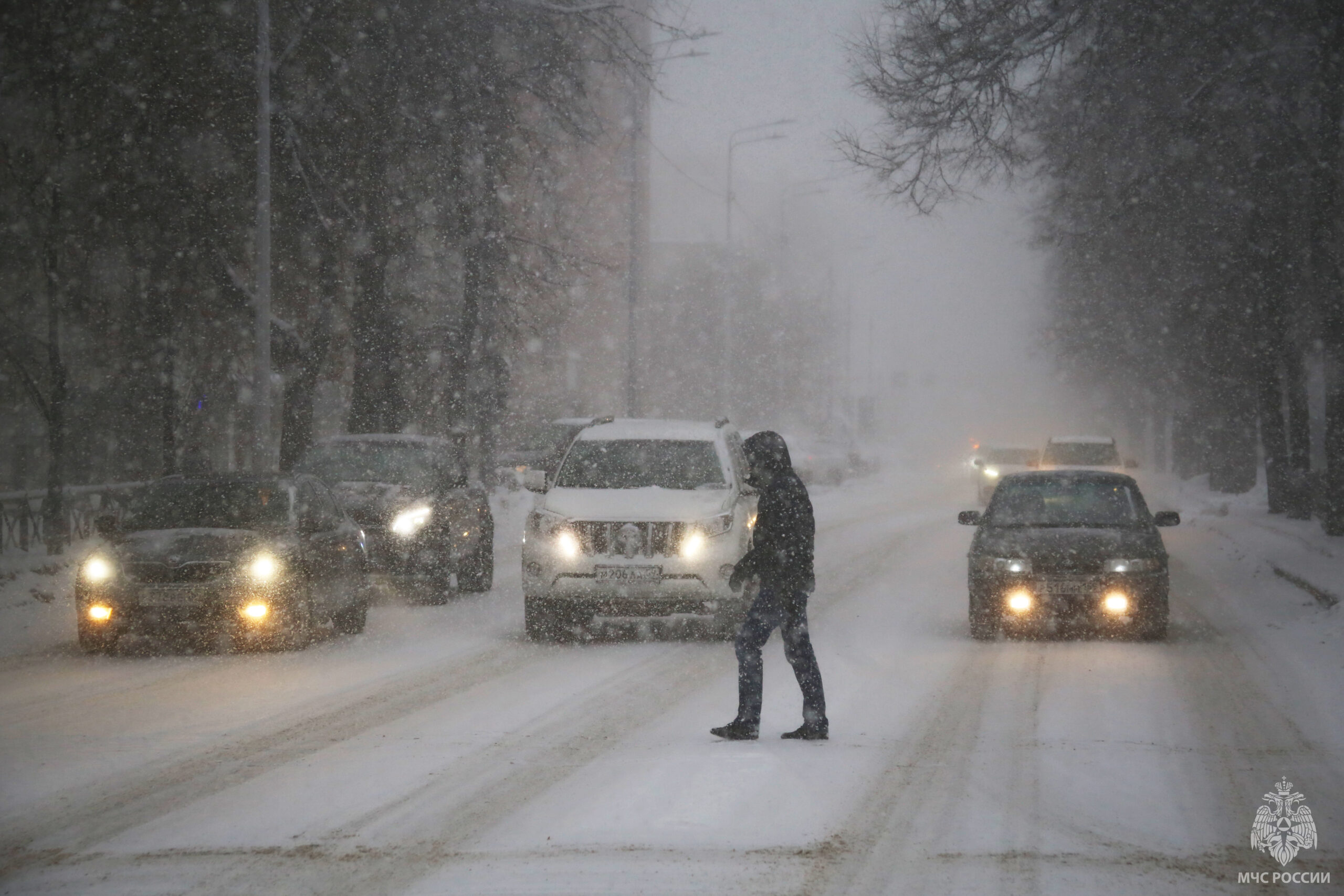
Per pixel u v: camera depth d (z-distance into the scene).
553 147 87.50
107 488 63.78
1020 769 23.78
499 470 108.62
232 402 83.88
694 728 27.69
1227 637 41.75
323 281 73.00
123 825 20.22
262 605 38.03
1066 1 49.66
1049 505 44.44
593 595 40.22
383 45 72.31
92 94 63.84
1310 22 52.28
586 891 17.11
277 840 19.41
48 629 43.47
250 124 68.44
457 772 23.58
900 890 17.20
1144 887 17.41
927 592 55.09
